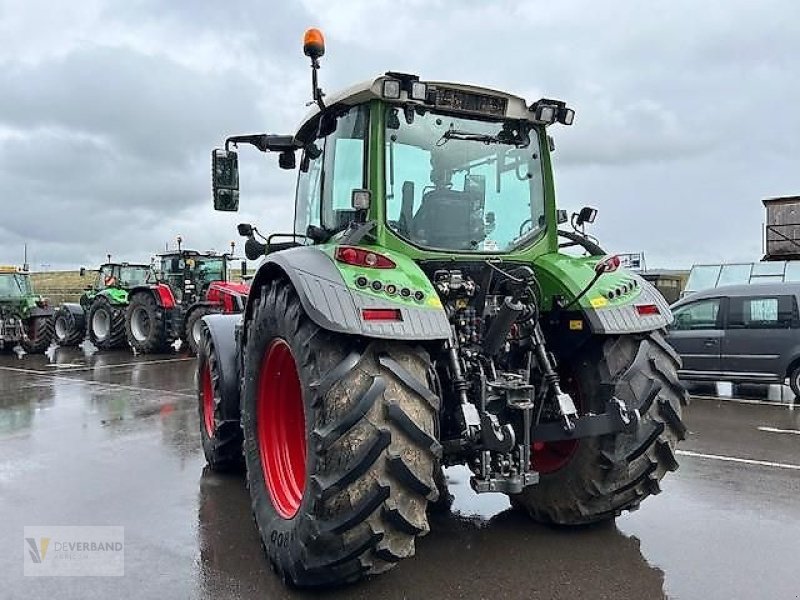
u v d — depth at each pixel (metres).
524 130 4.15
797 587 3.37
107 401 8.89
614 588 3.36
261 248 4.82
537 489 4.14
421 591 3.33
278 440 3.86
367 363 3.05
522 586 3.38
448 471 5.43
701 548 3.87
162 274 17.36
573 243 4.42
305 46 3.60
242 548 3.89
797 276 16.80
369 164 3.66
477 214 3.95
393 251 3.63
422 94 3.61
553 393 3.72
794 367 9.80
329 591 3.34
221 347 5.37
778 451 6.34
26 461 5.79
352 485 2.95
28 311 15.45
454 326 3.63
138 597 3.31
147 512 4.50
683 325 10.76
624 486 3.82
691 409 8.87
